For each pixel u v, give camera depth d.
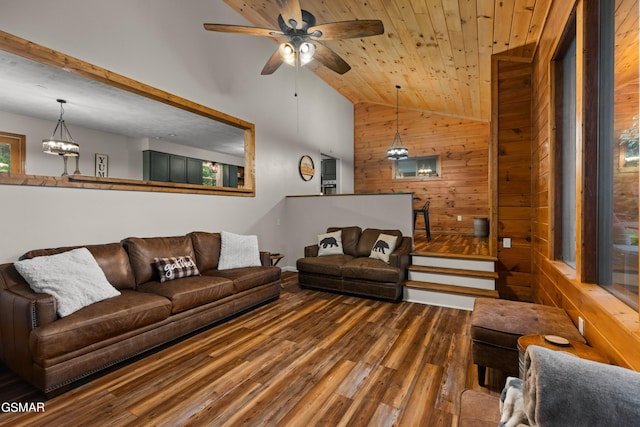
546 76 2.84
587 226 1.85
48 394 1.84
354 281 3.89
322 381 2.04
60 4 2.64
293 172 5.80
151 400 1.84
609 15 1.64
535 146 3.38
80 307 2.13
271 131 5.23
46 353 1.82
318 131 6.66
